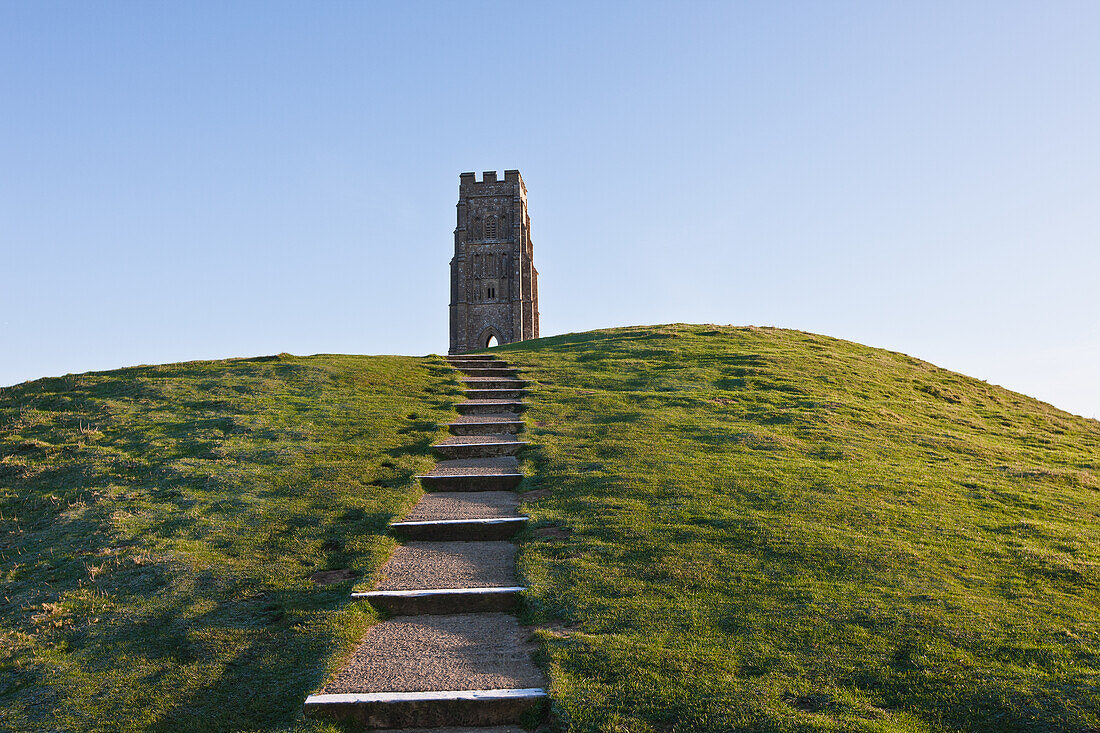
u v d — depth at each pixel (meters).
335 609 9.88
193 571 11.16
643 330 38.00
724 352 30.73
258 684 8.29
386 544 12.26
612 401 23.02
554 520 13.02
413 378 26.67
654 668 8.11
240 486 15.08
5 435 19.42
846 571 10.59
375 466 16.53
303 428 19.59
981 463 17.67
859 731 6.91
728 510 13.14
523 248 100.62
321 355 30.77
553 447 17.95
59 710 7.88
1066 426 24.61
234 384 24.36
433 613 10.13
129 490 15.04
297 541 12.32
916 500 13.95
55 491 15.24
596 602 9.80
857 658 8.22
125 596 10.48
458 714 7.66
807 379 26.44
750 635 8.80
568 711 7.43
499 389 25.62
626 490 14.35
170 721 7.68
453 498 14.90
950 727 7.02
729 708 7.34
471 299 98.31
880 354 33.50
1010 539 12.05
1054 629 8.73
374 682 8.12
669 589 10.11
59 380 25.47
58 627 9.69
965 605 9.42
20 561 11.96
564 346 34.94
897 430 20.42
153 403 22.12
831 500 13.71
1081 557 11.28
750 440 18.17
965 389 28.56
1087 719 6.90
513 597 10.23
